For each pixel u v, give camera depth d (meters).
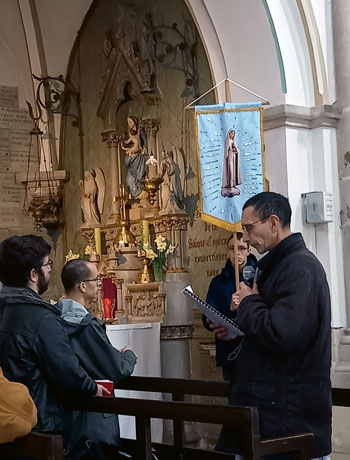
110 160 9.30
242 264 5.93
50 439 3.43
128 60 9.05
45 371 4.01
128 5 9.18
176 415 3.56
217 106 6.34
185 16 8.49
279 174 7.18
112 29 9.41
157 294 8.12
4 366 4.01
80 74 9.90
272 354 3.37
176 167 8.52
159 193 8.62
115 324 7.82
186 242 8.42
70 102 9.99
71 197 9.99
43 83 9.86
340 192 7.28
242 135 6.33
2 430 3.51
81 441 4.35
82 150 9.88
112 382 4.37
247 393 3.42
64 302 4.78
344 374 7.07
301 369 3.34
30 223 10.09
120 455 4.43
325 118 7.21
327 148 7.27
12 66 10.08
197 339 8.16
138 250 8.68
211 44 7.77
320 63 7.29
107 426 4.51
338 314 7.22
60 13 9.82
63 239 10.08
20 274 4.09
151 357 7.52
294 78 7.25
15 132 10.08
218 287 5.95
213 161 6.31
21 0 9.70
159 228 8.53
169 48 8.70
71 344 4.51
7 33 10.05
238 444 3.36
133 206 9.02
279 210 3.49
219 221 6.22
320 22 7.37
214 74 7.80
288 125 7.14
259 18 7.22
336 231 7.27
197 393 4.46
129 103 9.24
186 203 8.45
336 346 7.19
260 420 3.37
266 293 3.43
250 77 7.44
